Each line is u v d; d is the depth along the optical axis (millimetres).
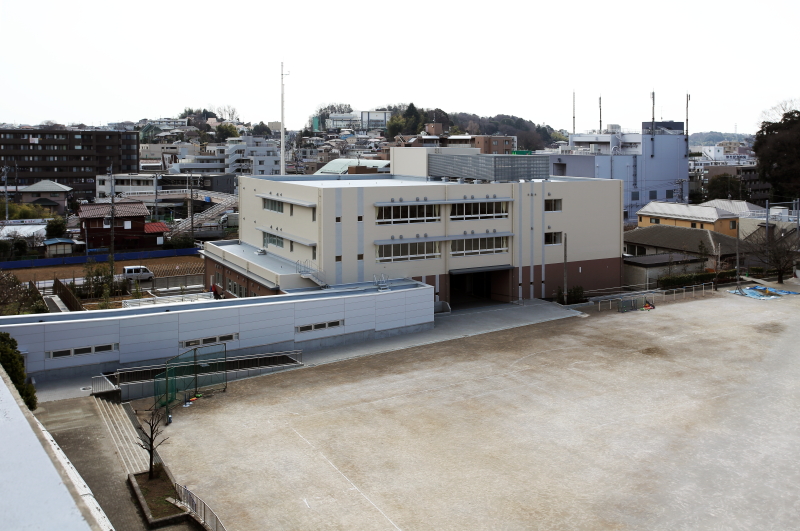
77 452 25828
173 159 177375
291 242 50125
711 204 90750
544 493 24109
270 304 39125
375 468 25875
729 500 23719
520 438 28672
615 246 57781
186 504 22484
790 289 59312
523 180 54219
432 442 28234
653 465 26297
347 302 42031
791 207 106438
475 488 24422
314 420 30406
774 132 112625
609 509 23062
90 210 86250
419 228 48625
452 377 36312
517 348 41594
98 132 145750
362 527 21859
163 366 35125
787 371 37375
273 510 22797
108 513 21781
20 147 140375
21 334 32812
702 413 31484
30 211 110250
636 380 35844
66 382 33625
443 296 50406
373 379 36000
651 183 118812
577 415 31156
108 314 36719
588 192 55656
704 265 63469
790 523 22266
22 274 72125
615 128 129500
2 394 13273
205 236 96188
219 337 37812
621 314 50156
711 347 41812
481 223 51031
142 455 26359
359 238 46562
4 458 10633
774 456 27125
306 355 40188
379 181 60906
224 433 28906
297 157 192500
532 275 53812
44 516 9133
